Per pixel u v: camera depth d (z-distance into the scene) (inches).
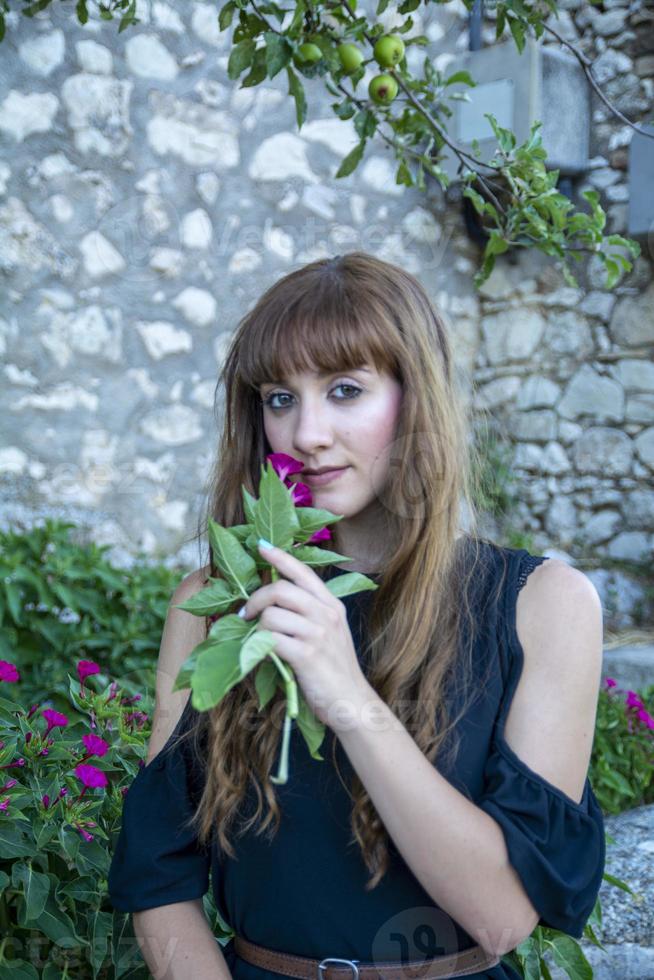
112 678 97.3
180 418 157.8
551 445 189.8
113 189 152.3
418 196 183.3
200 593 36.2
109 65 150.9
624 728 106.8
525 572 44.3
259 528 37.1
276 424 44.4
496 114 170.1
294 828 43.1
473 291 196.2
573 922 39.9
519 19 69.1
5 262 145.2
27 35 145.3
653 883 77.8
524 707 41.2
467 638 43.1
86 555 114.0
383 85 65.2
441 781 37.4
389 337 42.6
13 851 52.4
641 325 179.2
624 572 177.9
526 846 37.5
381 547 47.3
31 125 146.4
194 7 156.9
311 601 35.0
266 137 165.0
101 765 60.2
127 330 154.3
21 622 102.5
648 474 179.2
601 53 178.2
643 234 170.7
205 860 47.8
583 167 177.6
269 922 43.4
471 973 42.6
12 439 146.1
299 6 62.6
